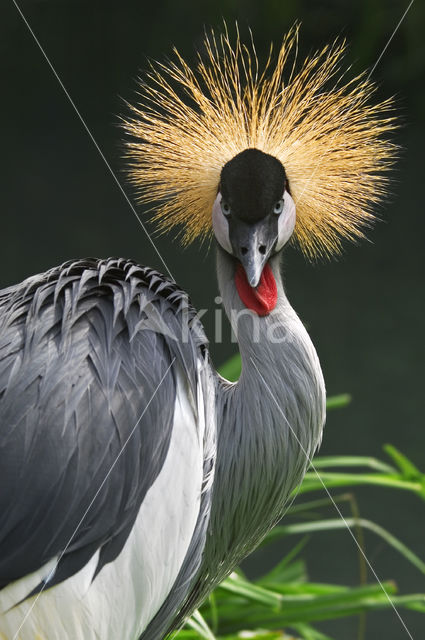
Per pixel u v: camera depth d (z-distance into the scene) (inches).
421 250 577.9
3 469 149.5
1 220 609.9
